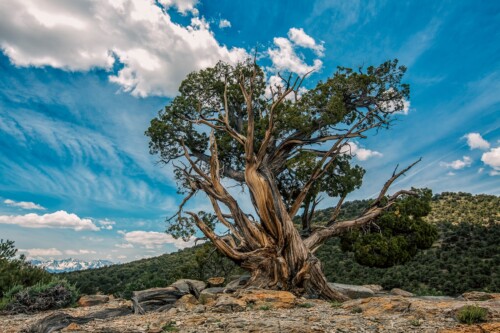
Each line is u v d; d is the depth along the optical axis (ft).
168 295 61.36
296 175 89.86
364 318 38.93
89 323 45.57
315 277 73.10
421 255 197.88
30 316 57.26
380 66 93.09
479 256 185.57
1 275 75.41
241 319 40.98
